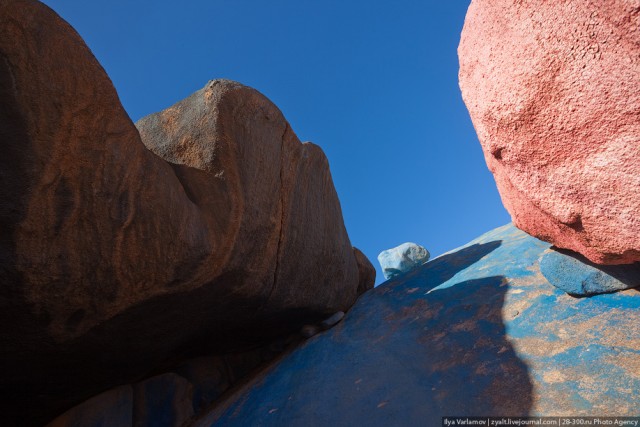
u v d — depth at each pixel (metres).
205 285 3.17
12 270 2.13
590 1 1.95
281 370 4.25
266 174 3.74
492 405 2.76
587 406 2.47
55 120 2.16
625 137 2.04
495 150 2.78
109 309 2.68
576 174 2.32
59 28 2.23
